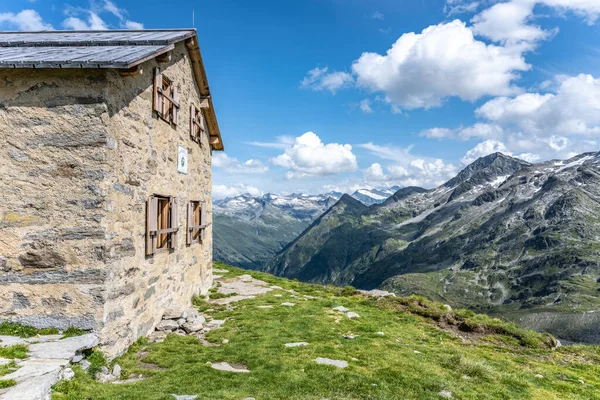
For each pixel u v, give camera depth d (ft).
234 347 38.42
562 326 496.23
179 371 31.04
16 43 38.55
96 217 30.83
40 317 30.71
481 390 31.76
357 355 37.52
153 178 41.63
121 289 33.86
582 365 44.11
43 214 30.99
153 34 49.21
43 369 23.59
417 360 37.42
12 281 30.83
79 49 36.47
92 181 30.91
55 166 31.07
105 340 30.99
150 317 40.98
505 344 49.88
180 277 51.93
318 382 30.07
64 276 30.73
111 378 29.09
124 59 30.68
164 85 46.50
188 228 54.75
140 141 38.04
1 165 31.19
